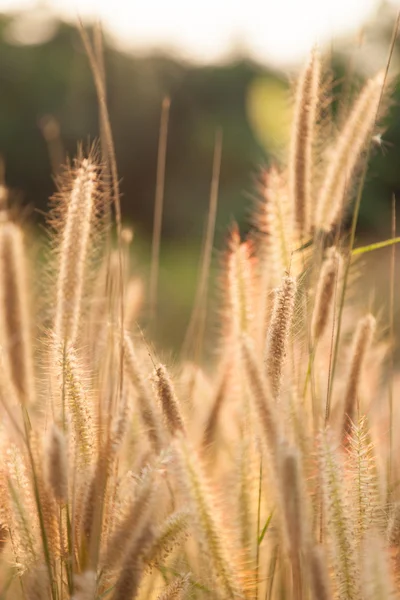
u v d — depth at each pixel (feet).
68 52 28.40
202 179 27.99
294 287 3.88
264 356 3.88
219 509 3.86
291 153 4.26
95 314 4.32
